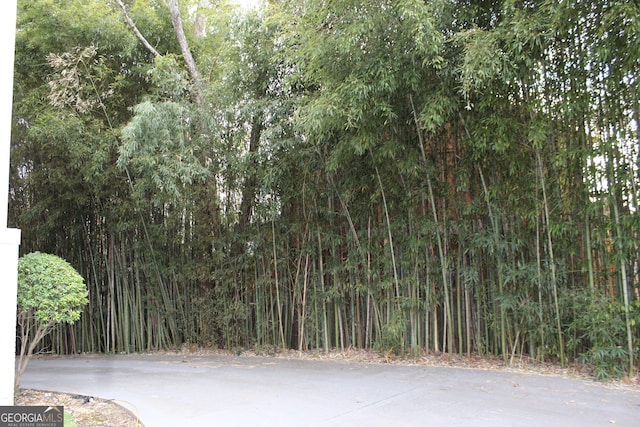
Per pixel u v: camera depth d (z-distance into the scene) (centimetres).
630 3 430
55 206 821
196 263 813
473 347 643
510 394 473
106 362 734
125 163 663
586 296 533
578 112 529
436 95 528
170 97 717
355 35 495
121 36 759
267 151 691
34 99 734
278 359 710
